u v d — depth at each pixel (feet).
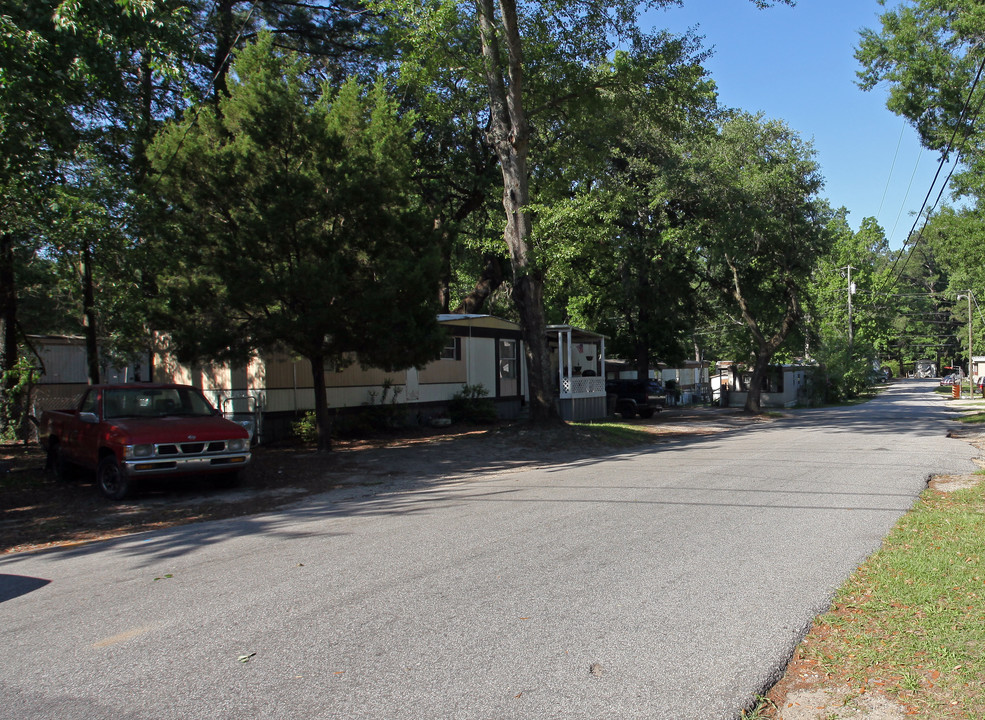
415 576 19.47
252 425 55.01
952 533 22.39
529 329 58.85
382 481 39.83
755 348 129.49
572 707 11.70
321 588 18.62
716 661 13.38
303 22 71.00
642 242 91.76
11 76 34.14
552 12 57.77
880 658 13.28
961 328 271.28
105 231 44.47
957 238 76.23
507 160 59.00
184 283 43.50
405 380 71.41
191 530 27.63
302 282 41.39
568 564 20.25
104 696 12.62
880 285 184.55
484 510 29.25
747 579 18.42
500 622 15.70
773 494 31.17
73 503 34.30
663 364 158.81
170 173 42.73
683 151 90.94
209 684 12.97
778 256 94.38
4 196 41.01
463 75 62.95
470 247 81.20
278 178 42.09
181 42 38.50
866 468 39.58
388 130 46.78
